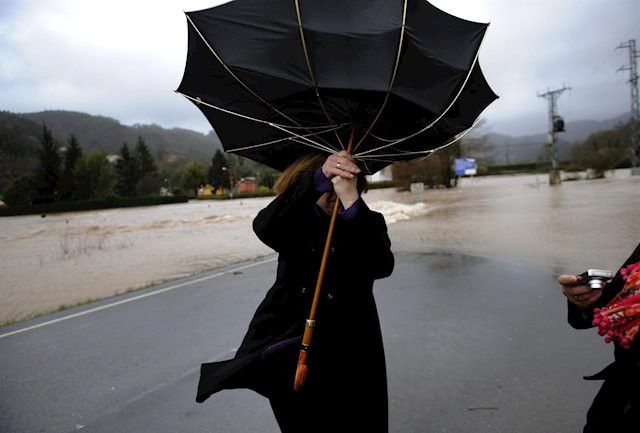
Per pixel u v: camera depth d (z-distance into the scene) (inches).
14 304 294.4
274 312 73.7
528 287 241.6
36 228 1139.3
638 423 49.1
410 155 75.2
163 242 618.2
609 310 51.0
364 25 61.4
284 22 63.8
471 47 64.7
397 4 61.5
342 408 69.6
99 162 3284.9
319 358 69.2
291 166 78.2
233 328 205.2
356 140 69.6
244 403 133.5
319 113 66.4
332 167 65.4
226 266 381.1
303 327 71.7
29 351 188.9
